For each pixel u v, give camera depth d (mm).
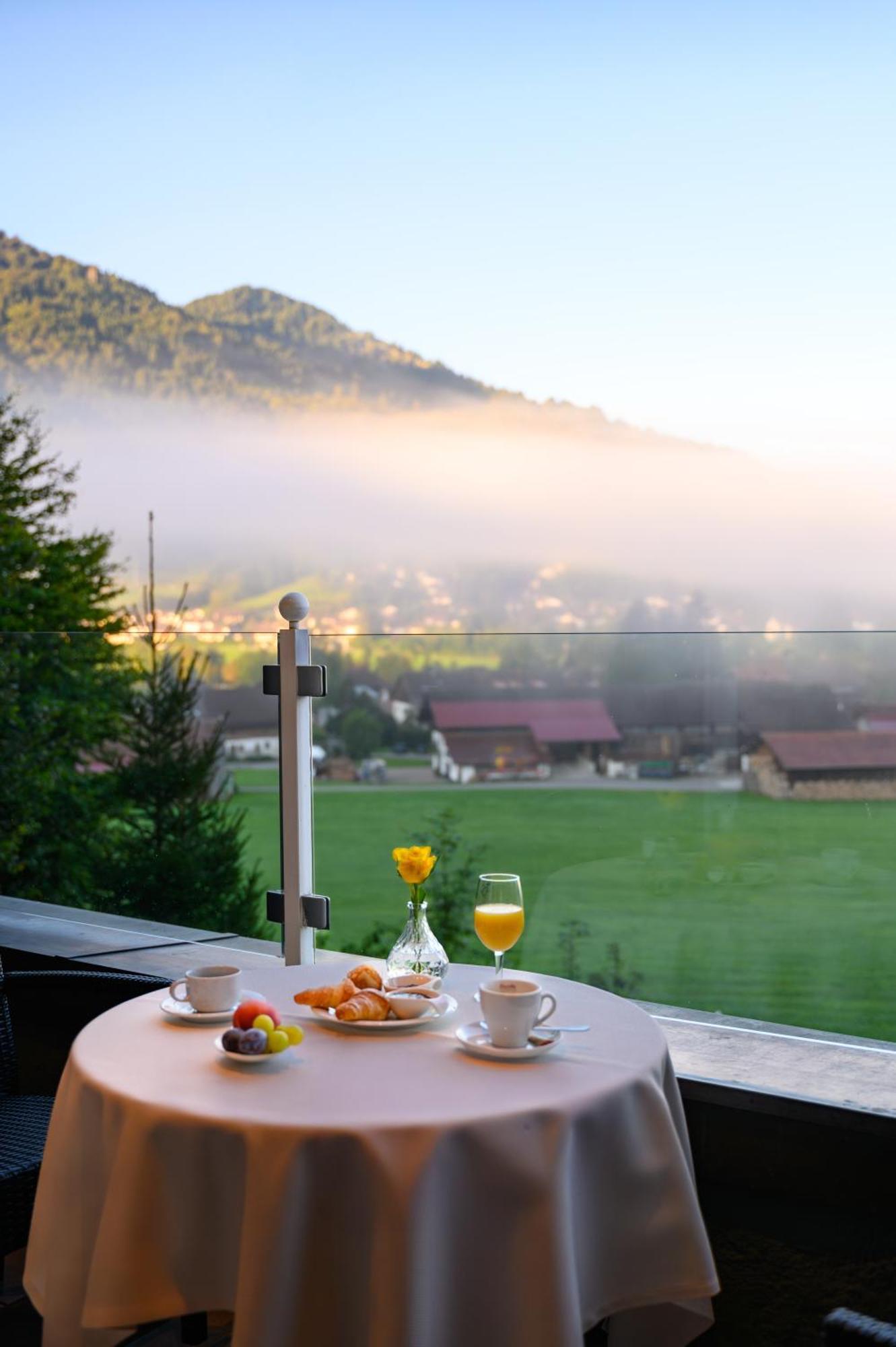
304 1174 1563
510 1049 1817
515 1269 1597
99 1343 1791
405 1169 1550
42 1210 1851
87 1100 1761
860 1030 2986
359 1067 1785
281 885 3252
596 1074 1752
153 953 3449
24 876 3963
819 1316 2244
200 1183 1615
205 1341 2459
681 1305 1980
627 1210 1729
